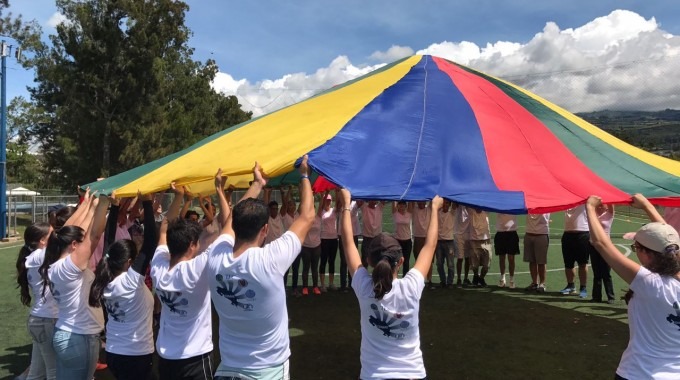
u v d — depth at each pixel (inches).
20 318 264.8
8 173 1534.2
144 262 131.6
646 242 100.0
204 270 112.1
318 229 325.7
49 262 136.4
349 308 290.2
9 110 1403.8
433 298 315.6
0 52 649.6
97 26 874.8
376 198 142.7
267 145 171.8
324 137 165.6
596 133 213.6
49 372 156.0
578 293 326.6
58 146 1056.8
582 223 309.1
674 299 95.0
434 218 114.5
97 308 138.4
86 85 892.6
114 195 167.9
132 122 914.1
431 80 218.1
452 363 201.5
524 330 246.2
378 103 194.7
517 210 147.7
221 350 101.7
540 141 190.1
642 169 184.7
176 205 161.5
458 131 180.5
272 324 99.4
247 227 99.8
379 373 99.0
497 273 408.5
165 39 989.2
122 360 126.6
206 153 193.0
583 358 207.0
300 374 189.8
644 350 97.7
